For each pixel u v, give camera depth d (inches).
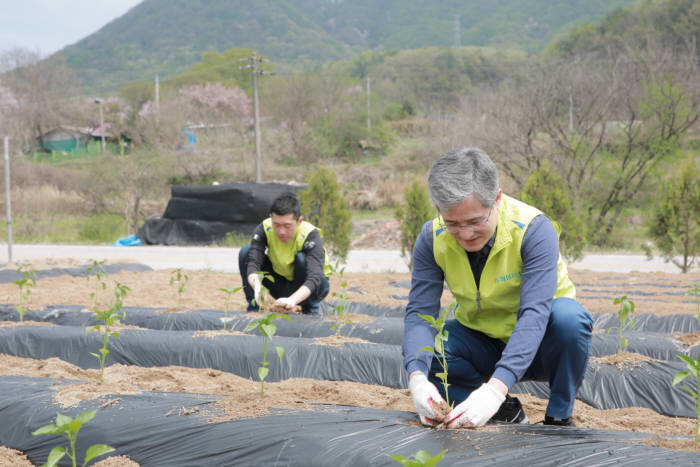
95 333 178.4
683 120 701.9
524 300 102.3
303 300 218.5
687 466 74.5
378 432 89.9
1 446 103.2
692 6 1498.5
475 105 1063.0
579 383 109.8
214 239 777.6
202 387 147.7
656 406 144.7
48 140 2384.4
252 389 146.7
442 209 93.6
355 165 1625.2
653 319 218.4
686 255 410.0
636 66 810.8
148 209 1137.4
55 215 1160.2
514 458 79.1
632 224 840.3
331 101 1818.4
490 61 3043.8
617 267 510.0
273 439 89.9
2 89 2231.8
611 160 741.3
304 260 213.6
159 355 170.1
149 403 107.3
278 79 2053.4
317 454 85.1
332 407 106.3
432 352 101.3
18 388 119.3
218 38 7780.5
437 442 85.0
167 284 345.1
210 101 2197.3
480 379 116.8
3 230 1013.8
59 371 156.2
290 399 110.7
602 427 126.1
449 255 109.4
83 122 2479.1
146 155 1035.9
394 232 774.5
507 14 6904.5
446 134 1137.4
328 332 193.2
